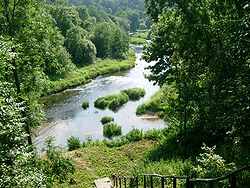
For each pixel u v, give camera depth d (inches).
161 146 912.9
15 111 354.3
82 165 868.0
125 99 1729.8
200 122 813.2
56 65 674.2
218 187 413.7
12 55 375.2
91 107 1657.2
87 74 2303.2
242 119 359.9
